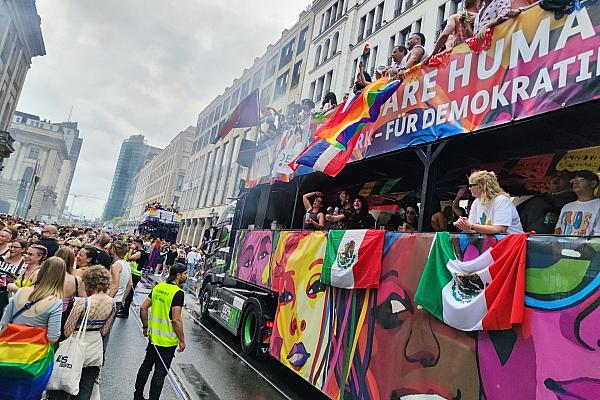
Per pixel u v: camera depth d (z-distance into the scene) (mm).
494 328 2854
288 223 9281
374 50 21953
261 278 7246
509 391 2729
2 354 2986
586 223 3445
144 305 4715
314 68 28328
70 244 7418
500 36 3770
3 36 35125
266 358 7285
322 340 5020
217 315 9164
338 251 4965
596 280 2396
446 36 4875
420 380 3459
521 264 2820
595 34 2973
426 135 4359
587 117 3766
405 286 3877
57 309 3242
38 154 94438
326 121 6379
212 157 49688
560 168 4711
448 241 3502
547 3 3344
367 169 6918
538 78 3334
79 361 3336
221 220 11516
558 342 2514
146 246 26734
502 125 3578
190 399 4922
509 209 3352
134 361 6238
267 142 8875
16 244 5504
